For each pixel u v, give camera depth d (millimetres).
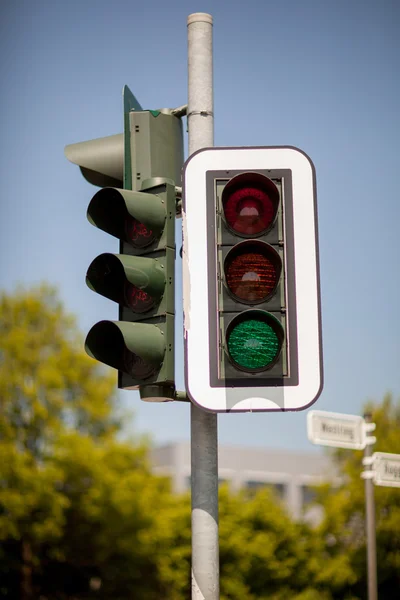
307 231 5297
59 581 36312
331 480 38719
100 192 5426
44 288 38188
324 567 37156
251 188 5301
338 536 37844
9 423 34875
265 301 5172
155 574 35656
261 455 63062
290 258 5258
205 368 5156
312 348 5168
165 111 5883
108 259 5434
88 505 34094
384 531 35812
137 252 5457
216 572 5137
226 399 5137
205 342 5176
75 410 36125
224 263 5191
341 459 38531
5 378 35406
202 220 5332
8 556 35438
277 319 5078
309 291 5219
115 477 34281
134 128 5855
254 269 5180
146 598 35375
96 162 5938
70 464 33906
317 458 64500
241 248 5203
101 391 36531
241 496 38062
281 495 62969
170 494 36906
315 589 37031
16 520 33625
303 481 63688
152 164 5793
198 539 5148
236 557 35906
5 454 33625
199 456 5215
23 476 33219
